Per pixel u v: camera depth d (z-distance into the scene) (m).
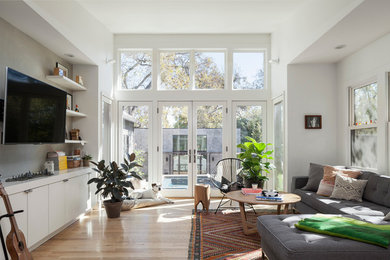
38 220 2.74
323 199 3.28
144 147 5.43
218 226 3.50
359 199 3.16
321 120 4.55
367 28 3.18
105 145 5.02
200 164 5.41
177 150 5.43
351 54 4.11
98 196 4.55
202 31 5.25
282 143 4.83
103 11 4.24
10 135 2.59
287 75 4.59
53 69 3.94
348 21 2.99
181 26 4.98
